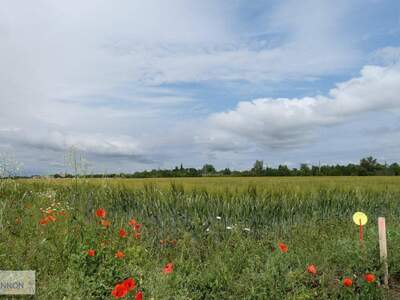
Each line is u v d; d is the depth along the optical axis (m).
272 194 11.14
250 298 4.71
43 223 6.30
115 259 4.99
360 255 5.82
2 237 5.82
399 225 8.65
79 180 10.72
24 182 11.12
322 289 4.98
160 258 6.29
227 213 9.15
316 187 13.34
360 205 12.16
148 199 9.93
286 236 8.40
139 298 3.81
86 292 4.28
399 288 5.61
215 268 5.43
